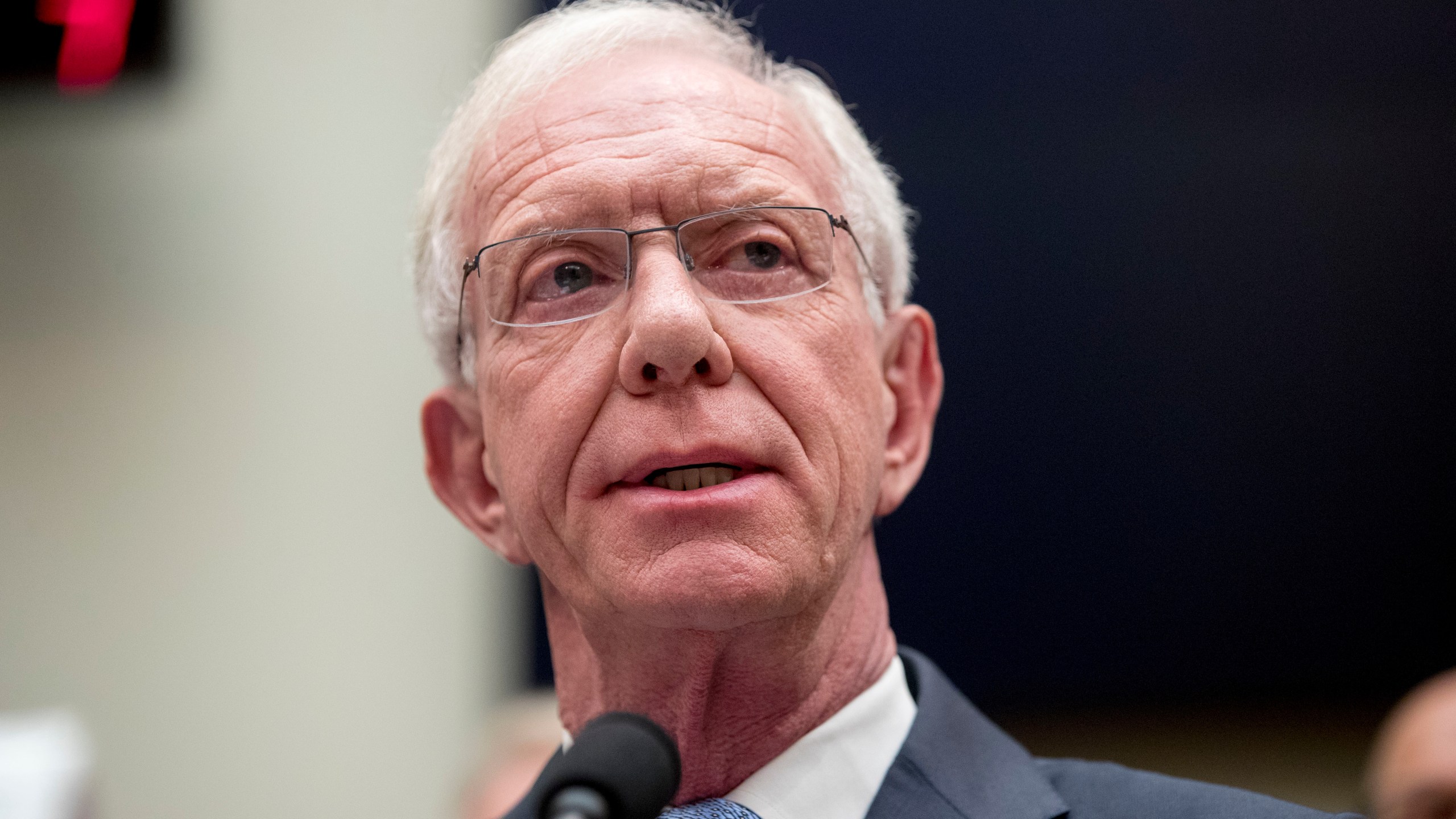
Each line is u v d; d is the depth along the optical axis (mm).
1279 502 5336
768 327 1973
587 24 2215
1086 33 5402
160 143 5570
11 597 5391
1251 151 5367
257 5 5602
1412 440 5312
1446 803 3336
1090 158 5402
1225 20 5383
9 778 4875
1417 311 5312
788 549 1888
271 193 5602
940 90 5406
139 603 5438
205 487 5508
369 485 5555
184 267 5566
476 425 2342
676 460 1889
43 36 5445
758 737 2068
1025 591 5355
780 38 5367
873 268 2291
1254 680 5336
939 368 2400
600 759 1521
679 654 1991
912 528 5379
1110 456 5367
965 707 2252
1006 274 5395
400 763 5426
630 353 1884
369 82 5613
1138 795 2070
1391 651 5316
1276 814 1974
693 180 2004
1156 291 5379
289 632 5469
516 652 5457
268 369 5566
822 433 1957
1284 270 5348
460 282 2248
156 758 5367
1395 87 5324
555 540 2008
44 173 5523
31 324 5516
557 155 2057
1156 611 5355
